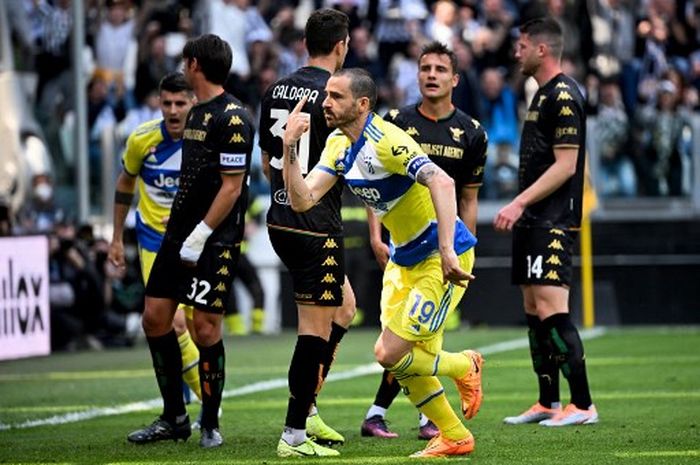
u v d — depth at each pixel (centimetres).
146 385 3672
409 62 6291
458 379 2236
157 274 2441
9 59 5359
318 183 2180
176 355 2470
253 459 2220
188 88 2809
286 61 6272
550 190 2736
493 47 6375
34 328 3697
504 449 2316
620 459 2175
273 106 2383
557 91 2756
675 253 6075
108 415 2988
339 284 2297
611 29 6894
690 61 6981
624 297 6059
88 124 5619
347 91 2112
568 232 2770
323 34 2384
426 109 2580
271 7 6775
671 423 2681
